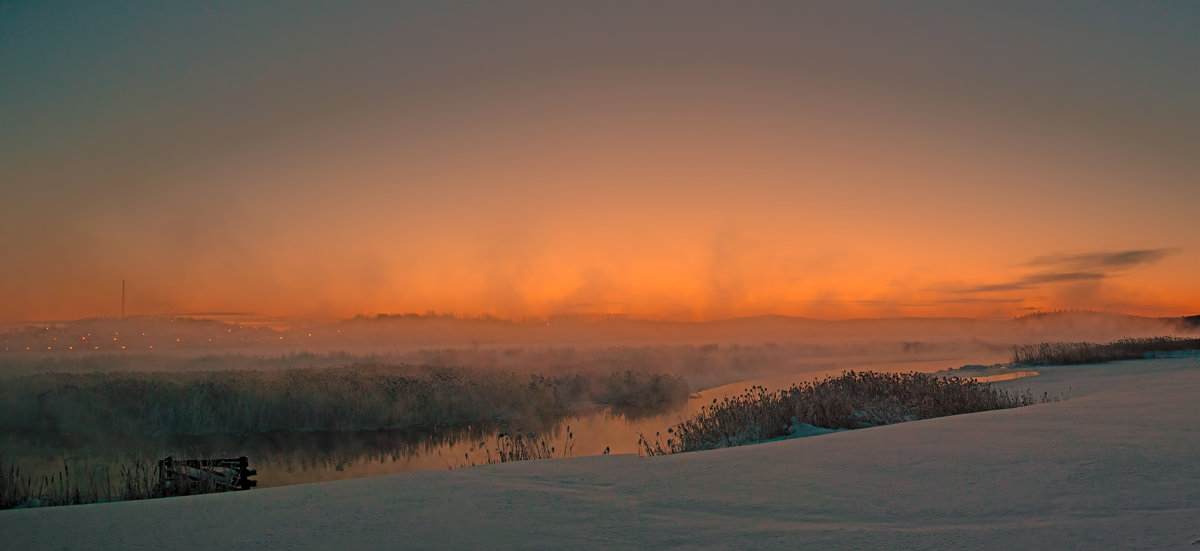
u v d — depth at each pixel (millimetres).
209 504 6020
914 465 6852
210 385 25312
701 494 5934
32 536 5051
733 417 14078
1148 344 37781
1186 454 6688
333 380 27500
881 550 4047
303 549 4516
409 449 18828
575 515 5270
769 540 4387
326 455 17922
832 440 9055
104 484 12570
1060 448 7367
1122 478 5715
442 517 5297
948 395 15227
